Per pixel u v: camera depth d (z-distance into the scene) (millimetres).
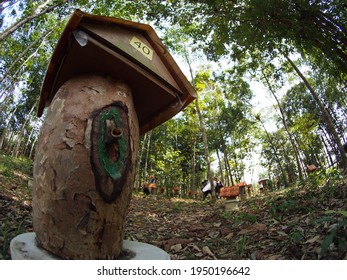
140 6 7078
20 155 15523
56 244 1373
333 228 1831
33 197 1525
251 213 4168
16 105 13648
